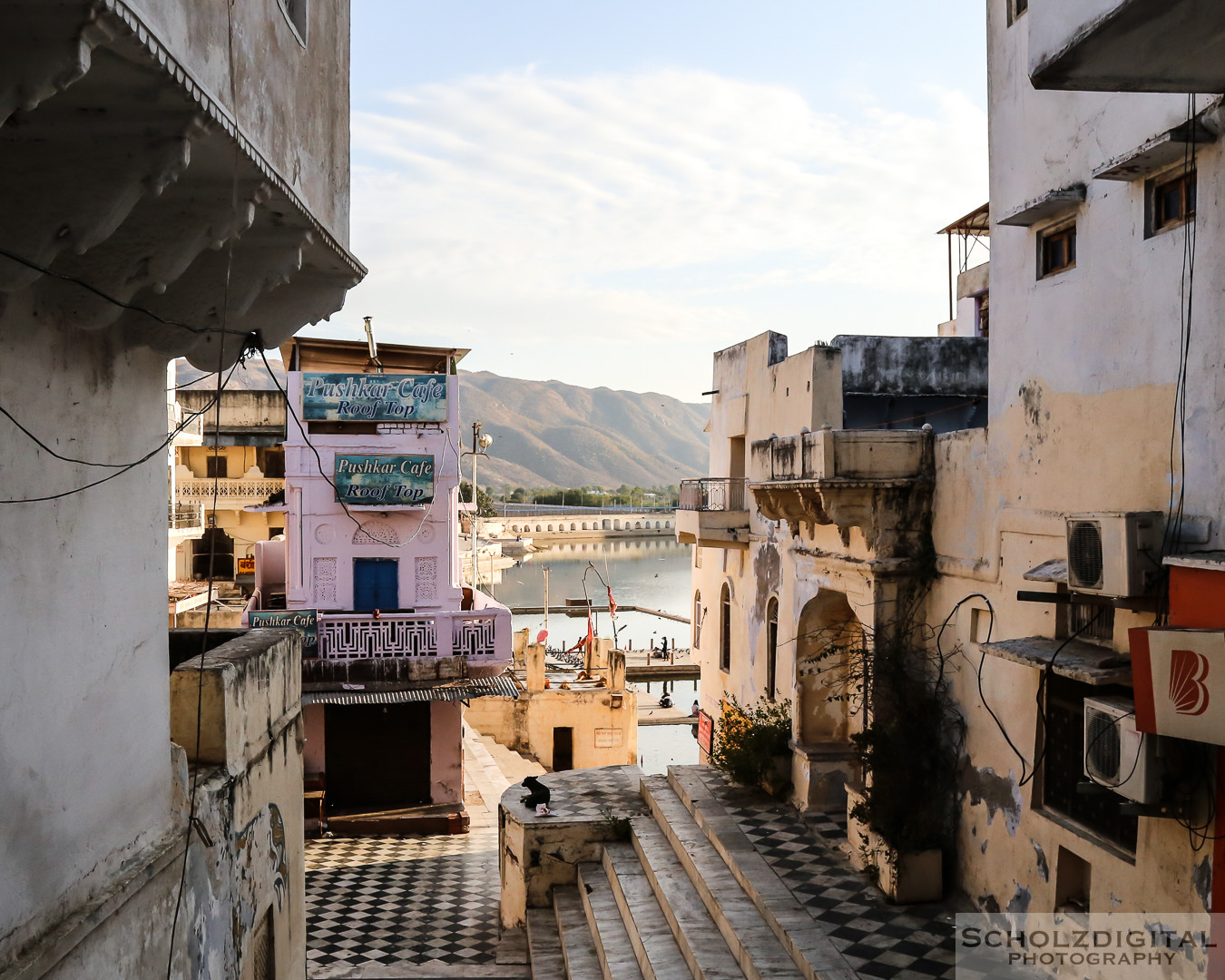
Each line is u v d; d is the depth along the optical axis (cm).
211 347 736
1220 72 626
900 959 936
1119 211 816
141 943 619
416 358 2377
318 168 657
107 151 434
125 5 354
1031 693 945
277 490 3728
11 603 505
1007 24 991
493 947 1411
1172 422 745
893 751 1106
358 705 2112
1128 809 714
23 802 507
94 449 604
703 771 1595
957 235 2397
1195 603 678
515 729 2986
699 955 1030
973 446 1069
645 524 15388
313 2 650
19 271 466
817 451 1191
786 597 1534
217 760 791
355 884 1700
